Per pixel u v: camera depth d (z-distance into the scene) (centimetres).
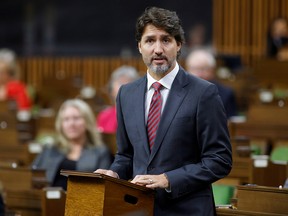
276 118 1280
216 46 2373
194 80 707
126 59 2459
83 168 1112
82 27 2603
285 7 2352
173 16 696
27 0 2644
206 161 689
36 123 1508
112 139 1184
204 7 2386
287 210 743
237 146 1034
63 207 906
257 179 945
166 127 695
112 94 1419
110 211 673
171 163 694
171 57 695
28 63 2567
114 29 2569
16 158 1214
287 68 1777
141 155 703
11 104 1675
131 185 677
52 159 1120
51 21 2628
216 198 883
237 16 2373
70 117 1132
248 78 1838
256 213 745
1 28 2677
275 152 1084
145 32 695
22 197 949
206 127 691
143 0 2525
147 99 713
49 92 1958
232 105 1381
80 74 2431
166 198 695
